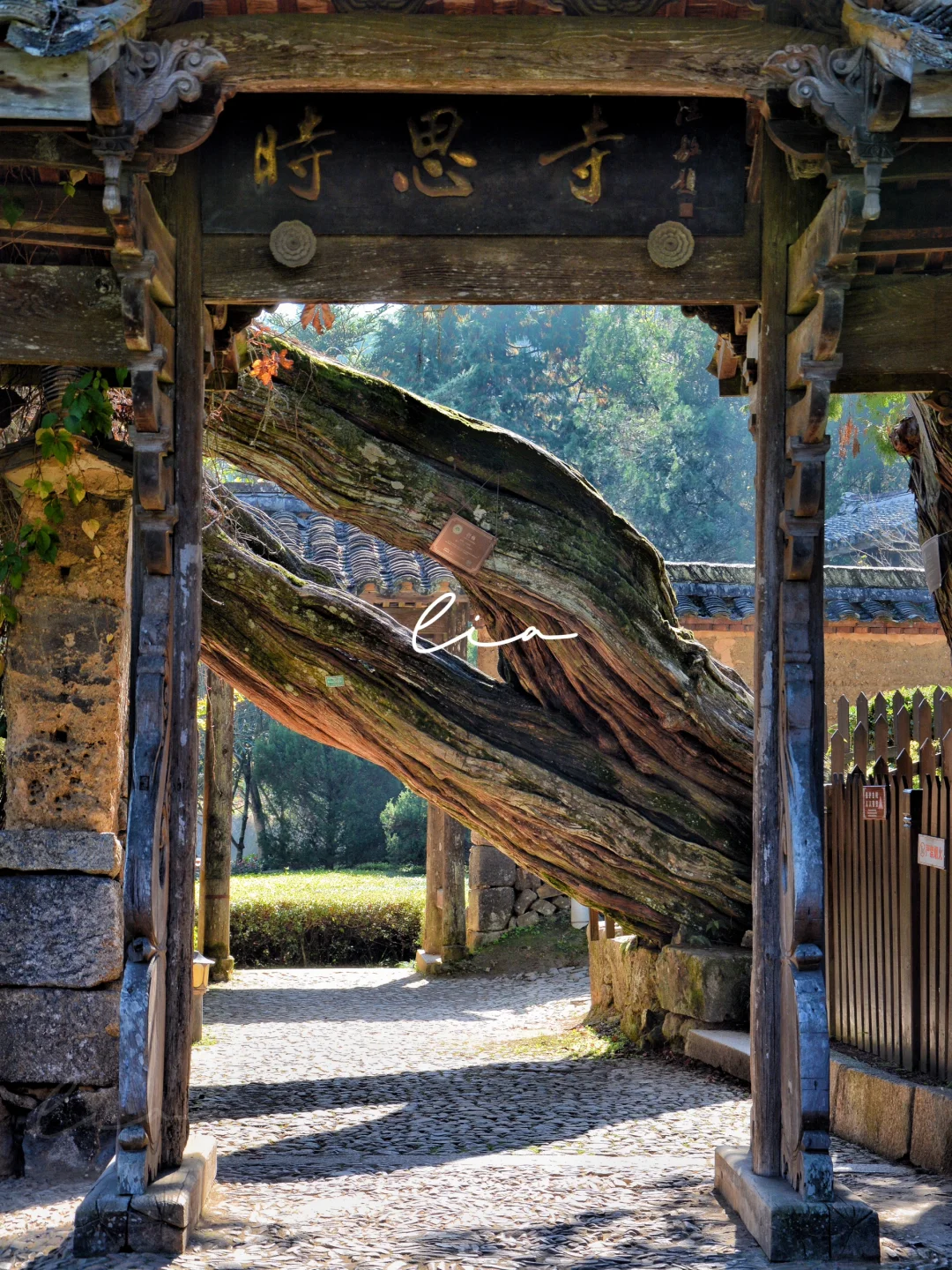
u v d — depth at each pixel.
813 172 4.21
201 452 4.56
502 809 8.45
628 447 27.05
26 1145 5.11
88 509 5.44
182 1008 4.39
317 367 7.52
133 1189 4.02
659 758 8.48
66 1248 4.02
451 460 7.71
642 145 4.57
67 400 4.90
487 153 4.55
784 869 4.36
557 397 27.05
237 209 4.53
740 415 27.42
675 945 8.50
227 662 8.42
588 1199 4.75
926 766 5.50
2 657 5.62
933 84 3.58
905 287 4.67
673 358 28.42
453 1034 9.93
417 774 8.55
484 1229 4.31
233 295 4.52
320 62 4.05
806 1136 4.04
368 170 4.54
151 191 4.48
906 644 13.23
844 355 4.65
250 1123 6.53
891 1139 5.36
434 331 26.16
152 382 4.18
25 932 5.20
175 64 3.86
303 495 7.80
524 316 26.88
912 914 5.62
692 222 4.57
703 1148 5.71
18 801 5.34
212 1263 3.87
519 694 8.57
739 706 8.49
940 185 4.39
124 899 4.13
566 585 7.85
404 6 4.08
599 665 8.17
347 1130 6.36
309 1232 4.27
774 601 4.51
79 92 3.60
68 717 5.36
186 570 4.47
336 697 8.27
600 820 8.37
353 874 23.92
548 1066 8.24
